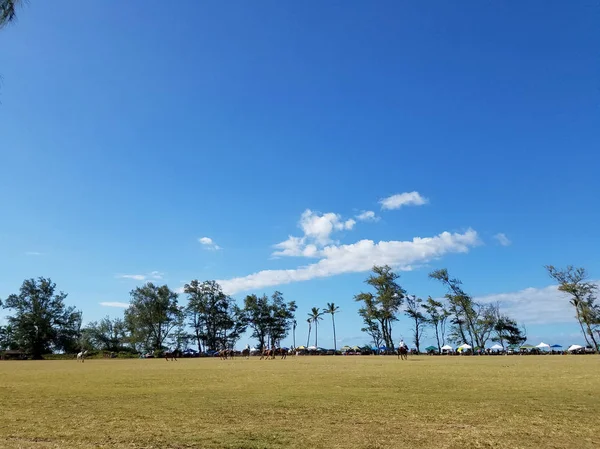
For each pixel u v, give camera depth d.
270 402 13.41
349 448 7.71
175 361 62.75
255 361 55.50
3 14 9.37
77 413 11.66
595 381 19.09
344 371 28.48
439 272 95.25
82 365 49.41
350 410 11.72
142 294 107.31
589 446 7.76
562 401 12.98
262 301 122.94
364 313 103.19
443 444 7.96
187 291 115.25
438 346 102.31
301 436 8.66
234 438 8.51
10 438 8.63
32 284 102.62
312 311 128.75
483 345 94.88
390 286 101.44
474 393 15.16
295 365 39.66
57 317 104.25
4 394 16.44
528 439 8.27
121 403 13.59
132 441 8.32
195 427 9.59
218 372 29.69
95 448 7.80
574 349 89.88
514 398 13.76
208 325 117.00
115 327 124.44
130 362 61.06
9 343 103.19
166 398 14.75
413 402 13.09
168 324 110.94
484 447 7.75
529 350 95.19
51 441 8.38
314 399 14.02
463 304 95.31
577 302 81.69
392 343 102.81
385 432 8.96
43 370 36.53
